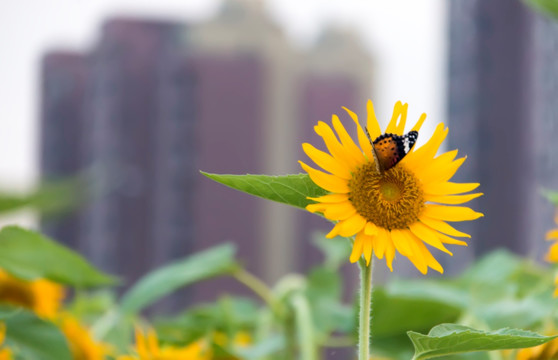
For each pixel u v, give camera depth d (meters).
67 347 1.64
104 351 1.87
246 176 1.40
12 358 1.60
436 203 1.41
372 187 1.39
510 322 1.93
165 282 2.14
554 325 1.87
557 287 1.62
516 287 2.10
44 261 1.79
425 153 1.44
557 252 1.67
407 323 2.04
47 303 1.91
